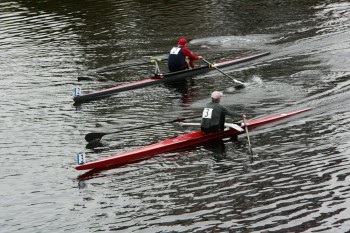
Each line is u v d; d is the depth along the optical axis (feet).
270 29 288.92
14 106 214.07
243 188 140.05
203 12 333.83
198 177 147.84
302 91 202.39
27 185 151.84
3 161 167.12
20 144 178.50
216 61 250.37
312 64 231.09
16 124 195.72
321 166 146.82
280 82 215.10
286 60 240.73
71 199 142.61
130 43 285.64
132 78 238.48
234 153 159.94
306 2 337.11
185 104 203.31
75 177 154.10
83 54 274.36
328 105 186.60
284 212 127.54
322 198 131.85
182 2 363.15
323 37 265.34
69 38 302.04
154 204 136.56
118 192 144.15
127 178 151.23
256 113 187.01
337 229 119.44
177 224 127.03
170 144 165.37
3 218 136.36
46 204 141.28
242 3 348.59
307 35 271.49
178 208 133.69
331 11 310.65
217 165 153.69
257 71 231.71
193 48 270.67
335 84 205.05
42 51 283.38
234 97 204.74
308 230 119.96
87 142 176.24
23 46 293.43
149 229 126.11
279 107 190.08
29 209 139.64
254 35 281.74
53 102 216.33
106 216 133.28
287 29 285.23
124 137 178.29
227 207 132.05
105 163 158.61
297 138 165.07
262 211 128.77
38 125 193.67
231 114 166.91
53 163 163.73
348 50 242.58
